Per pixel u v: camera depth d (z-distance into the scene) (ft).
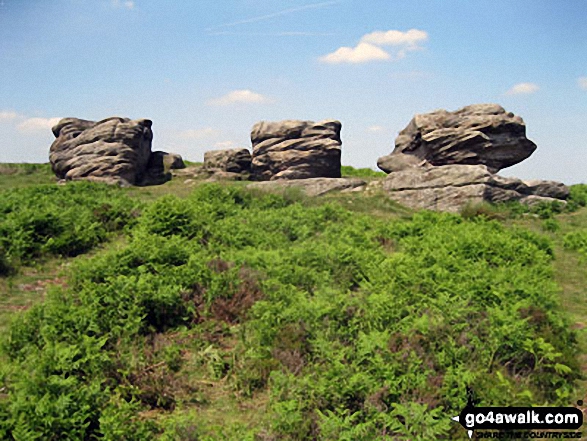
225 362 28.99
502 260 45.32
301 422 22.33
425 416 21.47
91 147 101.45
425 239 53.06
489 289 34.71
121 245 50.47
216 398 26.21
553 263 51.78
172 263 40.19
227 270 39.37
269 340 29.71
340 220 64.23
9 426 20.80
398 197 84.28
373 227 60.75
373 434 20.85
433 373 25.32
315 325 30.40
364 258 44.21
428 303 33.17
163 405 25.18
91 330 29.53
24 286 40.70
